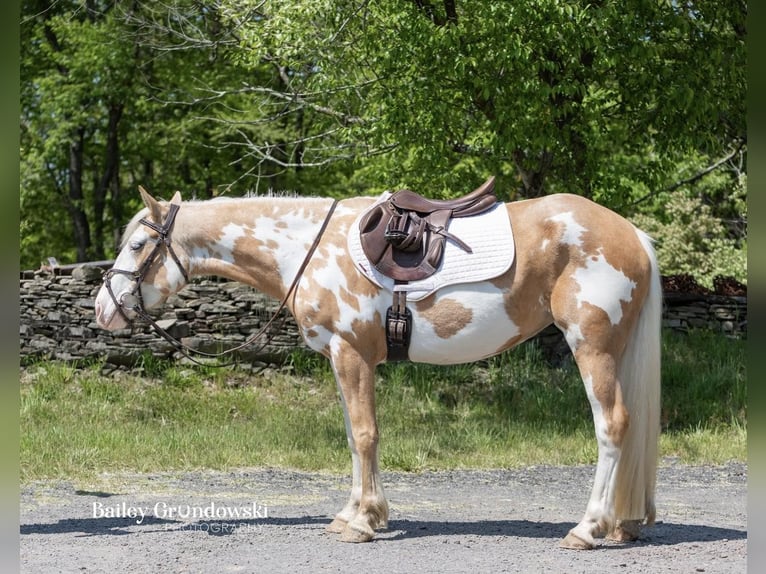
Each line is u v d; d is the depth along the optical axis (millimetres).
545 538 5727
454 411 11297
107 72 19062
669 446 10031
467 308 5496
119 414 10562
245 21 12797
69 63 19312
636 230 5586
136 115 20969
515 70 11258
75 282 11977
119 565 4953
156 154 20844
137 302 5969
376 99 11969
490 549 5336
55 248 23078
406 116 11391
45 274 12117
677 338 13828
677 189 18938
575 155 12250
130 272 5949
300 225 5906
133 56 18984
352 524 5566
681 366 12703
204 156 20312
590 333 5344
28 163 20828
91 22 19547
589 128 11859
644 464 5418
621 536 5547
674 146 12227
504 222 5578
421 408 11336
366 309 5617
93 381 11344
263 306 12016
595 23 10625
